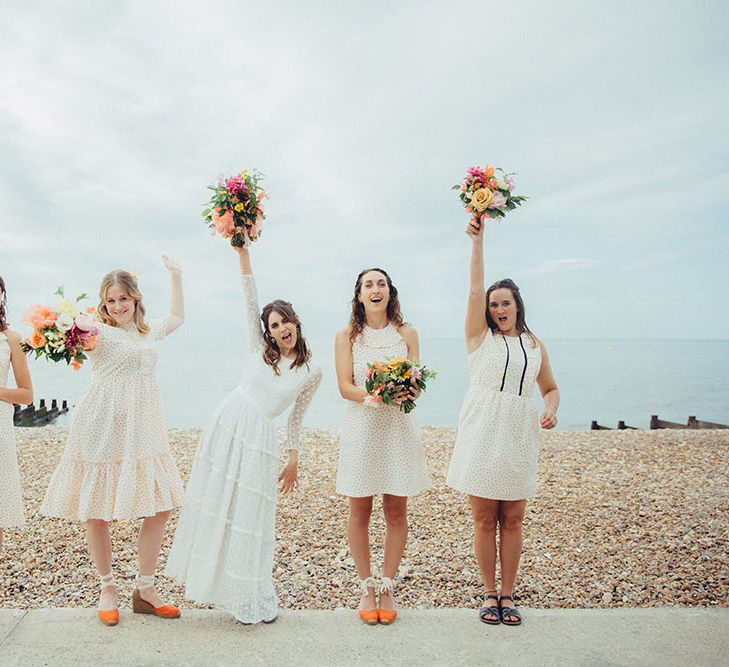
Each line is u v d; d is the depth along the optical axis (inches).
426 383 129.0
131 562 189.6
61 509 126.2
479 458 133.5
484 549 136.0
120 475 125.3
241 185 136.4
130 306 131.7
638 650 119.8
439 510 244.8
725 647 121.5
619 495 271.0
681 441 414.6
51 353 123.3
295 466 138.5
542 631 127.3
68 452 127.7
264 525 128.8
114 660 112.7
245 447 128.3
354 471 133.3
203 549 126.3
